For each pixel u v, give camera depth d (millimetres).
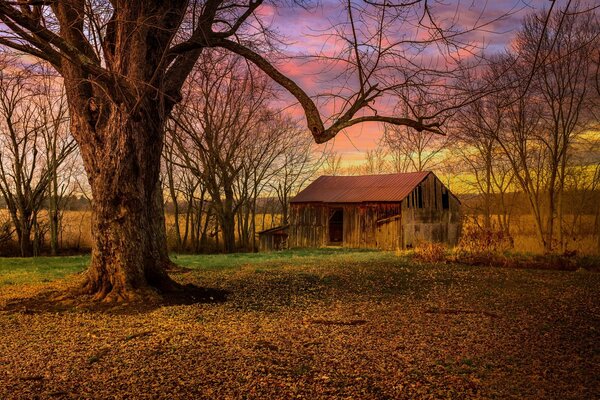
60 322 9742
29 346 8023
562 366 7031
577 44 25469
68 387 6094
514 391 6000
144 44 10992
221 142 30500
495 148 35531
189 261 23250
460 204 39000
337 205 38438
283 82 9719
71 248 39344
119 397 5766
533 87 26141
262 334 8836
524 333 9055
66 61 11375
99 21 9953
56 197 35938
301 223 40750
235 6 11141
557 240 27688
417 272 18422
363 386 6156
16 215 36438
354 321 9961
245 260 23812
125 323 9664
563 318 10461
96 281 11812
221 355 7461
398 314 10797
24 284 14820
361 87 7766
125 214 11719
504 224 35594
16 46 9500
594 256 22750
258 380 6332
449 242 37875
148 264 12141
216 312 10750
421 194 36438
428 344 8227
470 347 8047
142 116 11484
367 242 36656
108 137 11453
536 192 32750
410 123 8039
